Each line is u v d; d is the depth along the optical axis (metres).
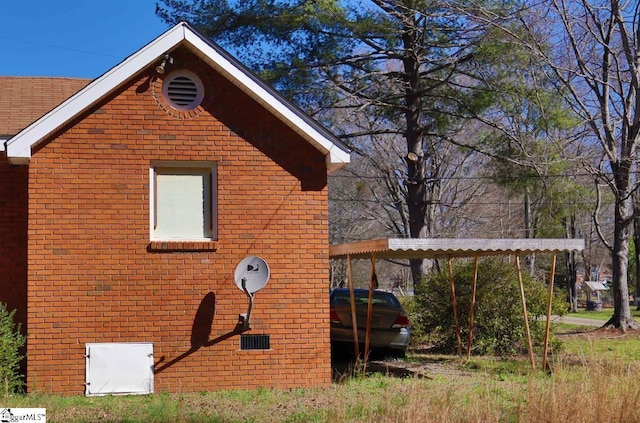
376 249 13.38
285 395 12.25
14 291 13.26
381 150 35.84
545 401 9.50
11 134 13.30
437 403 9.72
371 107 29.25
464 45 23.52
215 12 23.23
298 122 13.19
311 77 23.34
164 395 12.05
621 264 25.45
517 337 17.70
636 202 25.14
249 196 13.21
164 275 12.81
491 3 21.84
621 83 23.95
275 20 22.72
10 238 13.34
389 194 39.81
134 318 12.68
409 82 25.25
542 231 26.86
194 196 13.19
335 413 9.82
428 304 18.83
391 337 16.61
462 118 26.08
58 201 12.60
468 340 17.59
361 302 16.95
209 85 13.21
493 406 9.95
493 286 17.97
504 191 33.88
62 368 12.43
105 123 12.84
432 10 22.62
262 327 13.05
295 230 13.30
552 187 23.50
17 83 16.14
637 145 24.22
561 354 15.12
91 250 12.63
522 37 21.53
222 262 13.01
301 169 13.41
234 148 13.22
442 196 42.12
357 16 23.45
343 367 15.91
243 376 12.93
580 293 70.75
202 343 12.84
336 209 41.53
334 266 50.31
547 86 22.88
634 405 9.23
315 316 13.23
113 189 12.78
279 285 13.16
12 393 11.89
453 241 13.23
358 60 24.59
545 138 23.58
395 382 13.23
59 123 12.46
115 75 12.66
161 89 13.06
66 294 12.52
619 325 25.12
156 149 12.96
